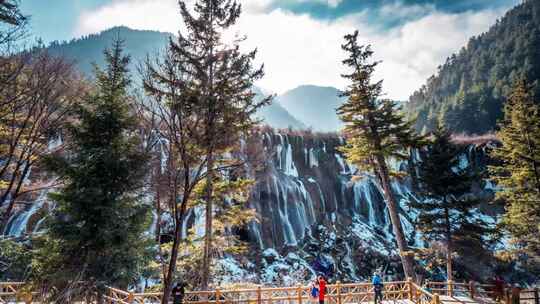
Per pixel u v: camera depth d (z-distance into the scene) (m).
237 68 11.01
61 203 13.73
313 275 35.16
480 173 22.39
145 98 12.99
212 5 12.13
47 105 14.34
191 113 10.04
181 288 12.55
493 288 18.52
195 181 10.48
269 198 40.75
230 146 12.99
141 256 14.98
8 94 12.59
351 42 20.03
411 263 17.97
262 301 15.20
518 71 92.94
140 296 12.72
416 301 16.03
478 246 23.31
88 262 12.95
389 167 20.66
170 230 23.14
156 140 14.89
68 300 12.62
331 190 48.75
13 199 14.35
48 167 13.64
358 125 19.06
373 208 48.53
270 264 35.22
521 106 21.33
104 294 13.68
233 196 15.16
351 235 42.84
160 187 13.95
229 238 15.70
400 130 18.53
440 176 22.34
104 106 14.66
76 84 16.73
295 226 42.00
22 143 15.01
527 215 19.58
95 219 13.16
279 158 46.81
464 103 91.25
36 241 14.00
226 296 15.67
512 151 20.91
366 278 36.81
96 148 13.98
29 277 13.30
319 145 52.50
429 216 22.41
